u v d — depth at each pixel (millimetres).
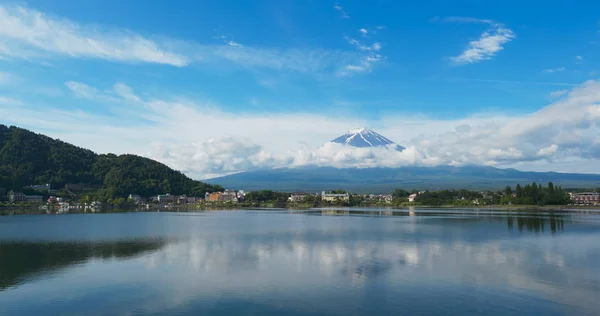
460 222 161875
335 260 76750
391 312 47000
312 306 49250
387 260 76500
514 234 116562
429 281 60375
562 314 46219
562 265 71188
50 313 47625
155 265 73062
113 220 188875
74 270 69312
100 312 47719
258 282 60281
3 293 55469
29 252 88312
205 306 49500
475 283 59062
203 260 77500
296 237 112250
